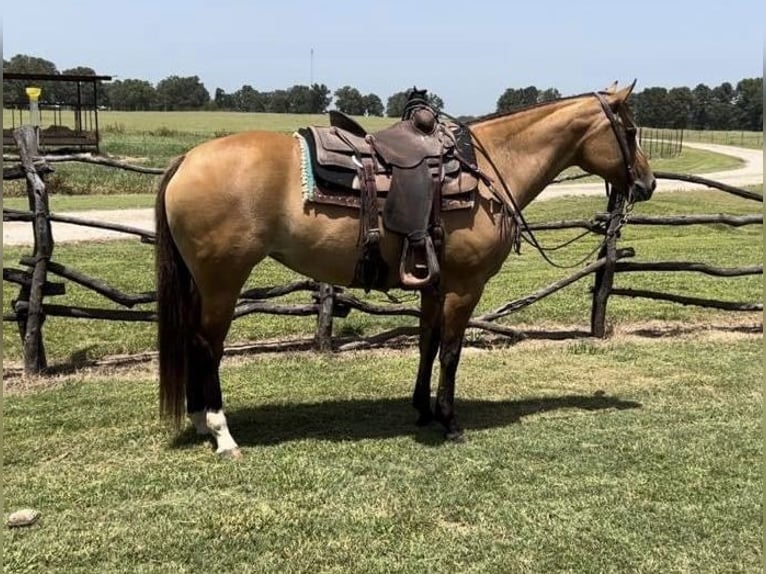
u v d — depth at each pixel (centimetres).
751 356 637
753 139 6300
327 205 397
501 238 427
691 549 329
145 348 650
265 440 445
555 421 481
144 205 1722
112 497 368
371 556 320
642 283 932
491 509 361
